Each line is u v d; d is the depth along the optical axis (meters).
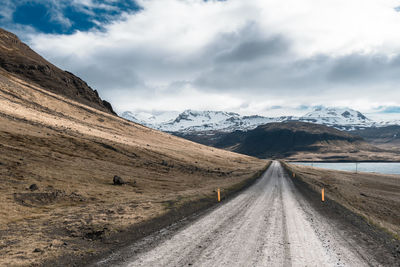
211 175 59.66
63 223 14.98
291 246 10.53
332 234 12.51
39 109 82.81
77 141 53.16
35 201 21.62
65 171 34.00
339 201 26.72
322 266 8.48
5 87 89.62
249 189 34.84
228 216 16.86
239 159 141.25
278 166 118.50
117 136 85.12
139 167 50.50
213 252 9.80
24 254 9.96
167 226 14.27
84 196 25.48
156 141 110.00
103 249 10.51
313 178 72.62
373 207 33.41
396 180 93.31
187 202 22.12
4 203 19.41
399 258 9.30
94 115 117.12
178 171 56.72
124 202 23.11
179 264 8.62
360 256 9.45
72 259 9.41
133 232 13.09
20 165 30.72
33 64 150.62
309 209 19.91
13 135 42.41
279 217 16.53
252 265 8.51
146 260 9.06
